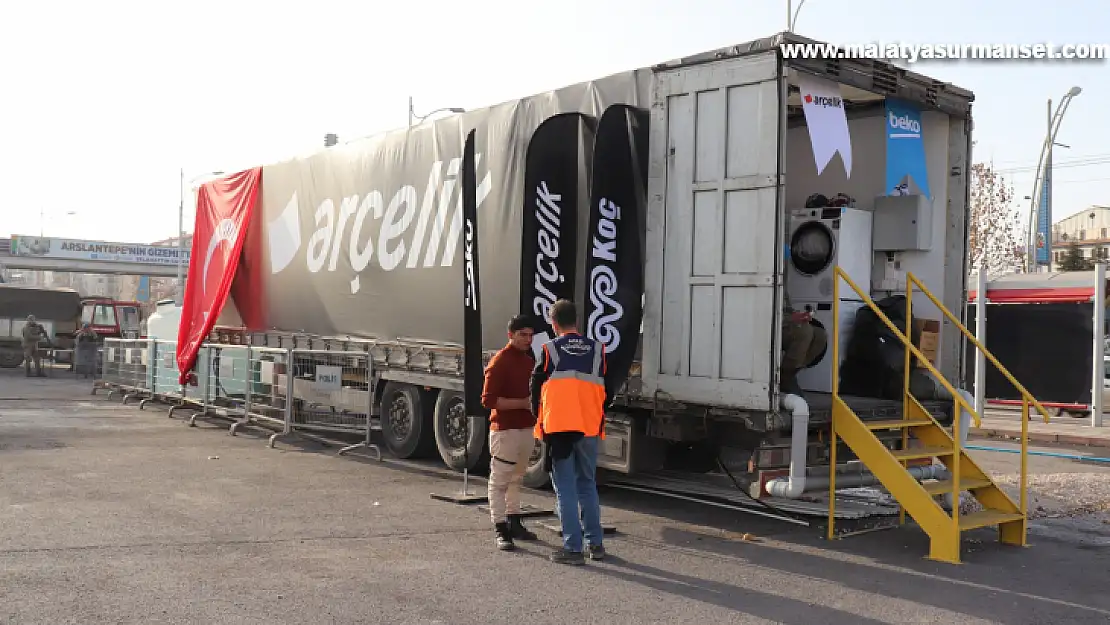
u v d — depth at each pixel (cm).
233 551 644
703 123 747
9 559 602
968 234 877
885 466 707
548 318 802
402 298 1085
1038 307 1906
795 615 536
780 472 721
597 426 652
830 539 733
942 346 874
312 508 802
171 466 1009
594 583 593
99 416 1540
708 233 738
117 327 3706
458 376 992
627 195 779
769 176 701
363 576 591
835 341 739
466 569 617
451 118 1023
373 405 1133
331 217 1230
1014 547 731
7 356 3228
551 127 809
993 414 1950
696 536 738
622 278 769
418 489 909
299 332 1298
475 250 805
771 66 707
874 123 921
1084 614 552
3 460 1021
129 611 504
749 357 708
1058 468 1223
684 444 816
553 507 832
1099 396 1681
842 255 876
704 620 521
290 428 1228
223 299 1421
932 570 648
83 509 766
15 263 6184
